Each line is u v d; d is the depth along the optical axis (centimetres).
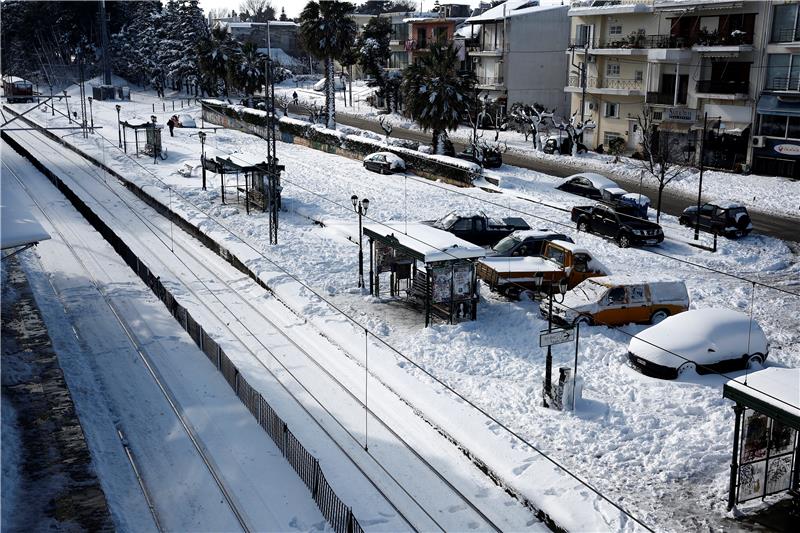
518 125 6819
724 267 3045
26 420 1802
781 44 4653
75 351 2283
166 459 1652
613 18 5716
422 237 2539
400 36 9100
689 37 5109
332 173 5088
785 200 4172
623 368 2048
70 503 1457
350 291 2769
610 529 1353
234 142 6675
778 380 1411
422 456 1644
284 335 2397
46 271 3159
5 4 12419
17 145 6619
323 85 10519
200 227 3653
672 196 4372
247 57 7994
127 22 12800
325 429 1767
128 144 6575
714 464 1576
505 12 6919
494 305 2588
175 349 2291
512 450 1617
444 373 2047
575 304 2333
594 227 3503
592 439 1677
